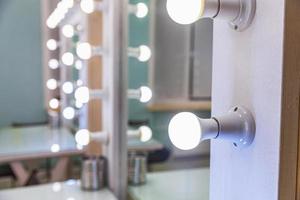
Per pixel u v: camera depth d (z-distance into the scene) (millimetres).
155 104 1091
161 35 1147
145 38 1138
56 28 2031
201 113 758
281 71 364
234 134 424
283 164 370
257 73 400
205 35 844
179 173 1005
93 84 1194
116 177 1047
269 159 385
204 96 798
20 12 2115
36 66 2182
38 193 1083
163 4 1143
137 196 1000
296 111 368
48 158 1689
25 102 2180
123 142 1053
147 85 1133
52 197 1046
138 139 1085
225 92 472
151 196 987
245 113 421
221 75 483
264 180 393
